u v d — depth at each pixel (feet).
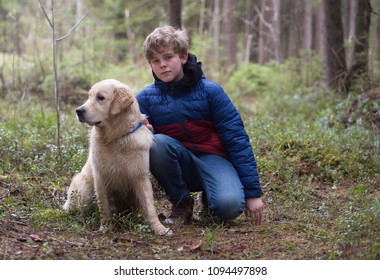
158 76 16.26
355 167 23.70
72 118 31.37
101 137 15.92
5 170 21.03
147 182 16.24
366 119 31.55
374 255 13.12
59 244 14.47
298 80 55.57
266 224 17.20
